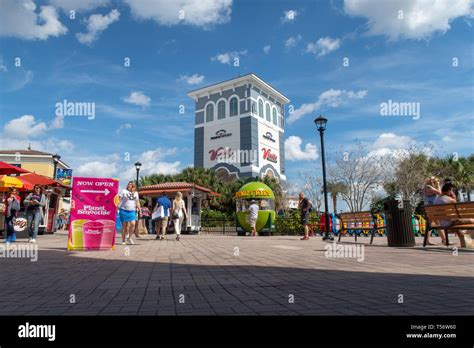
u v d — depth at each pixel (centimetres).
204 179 3712
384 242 1236
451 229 884
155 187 2512
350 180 3281
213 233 2670
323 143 1478
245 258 704
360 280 428
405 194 3331
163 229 1435
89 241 918
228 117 6831
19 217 1588
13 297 345
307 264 599
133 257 733
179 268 557
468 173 3862
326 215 1417
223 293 354
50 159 4034
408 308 286
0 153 3928
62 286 404
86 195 934
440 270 510
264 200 2198
